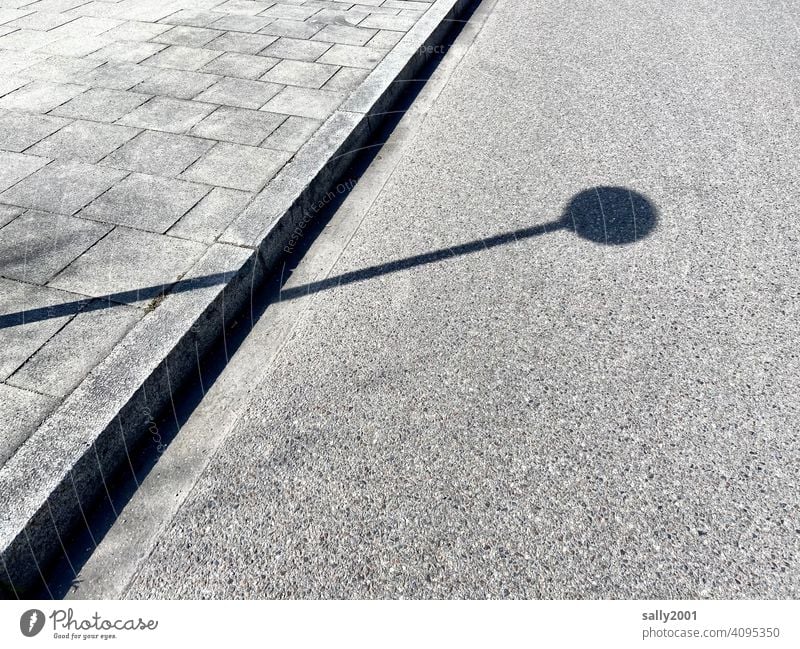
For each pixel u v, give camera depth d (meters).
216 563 2.20
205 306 2.97
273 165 4.03
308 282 3.46
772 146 4.54
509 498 2.36
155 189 3.79
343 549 2.22
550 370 2.88
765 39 6.34
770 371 2.83
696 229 3.73
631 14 7.15
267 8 6.70
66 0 6.92
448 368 2.90
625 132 4.76
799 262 3.45
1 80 5.04
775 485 2.37
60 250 3.31
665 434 2.57
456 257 3.59
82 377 2.63
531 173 4.32
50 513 2.20
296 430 2.64
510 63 6.00
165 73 5.21
